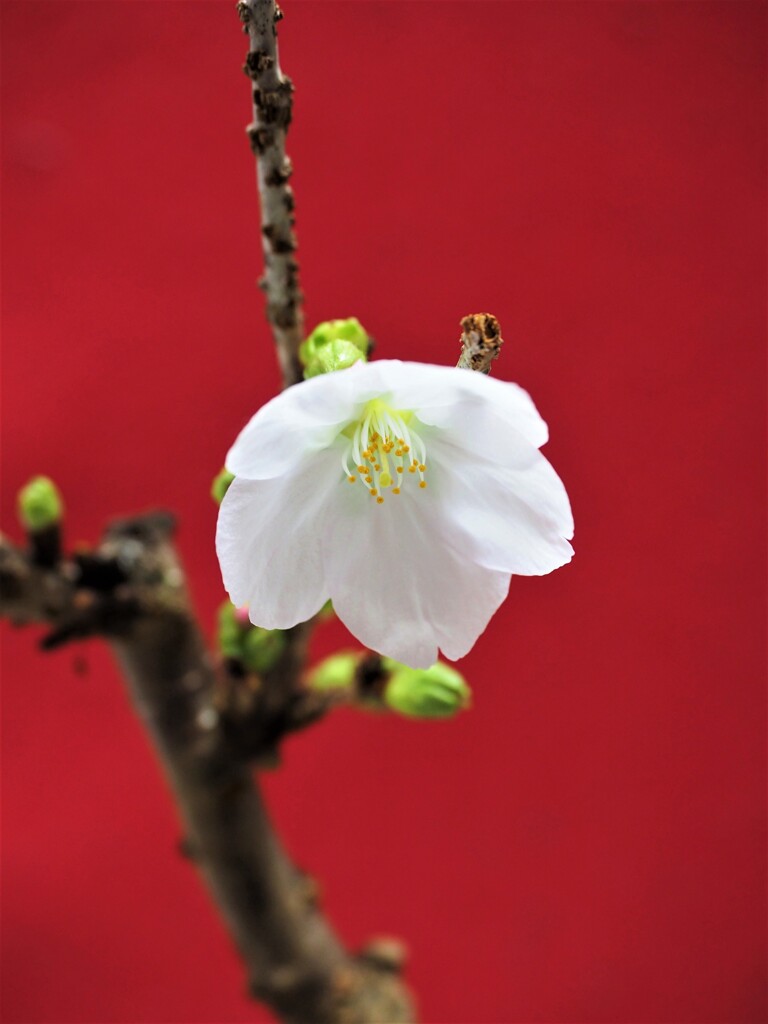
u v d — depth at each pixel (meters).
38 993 0.48
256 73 0.22
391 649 0.23
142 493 0.48
